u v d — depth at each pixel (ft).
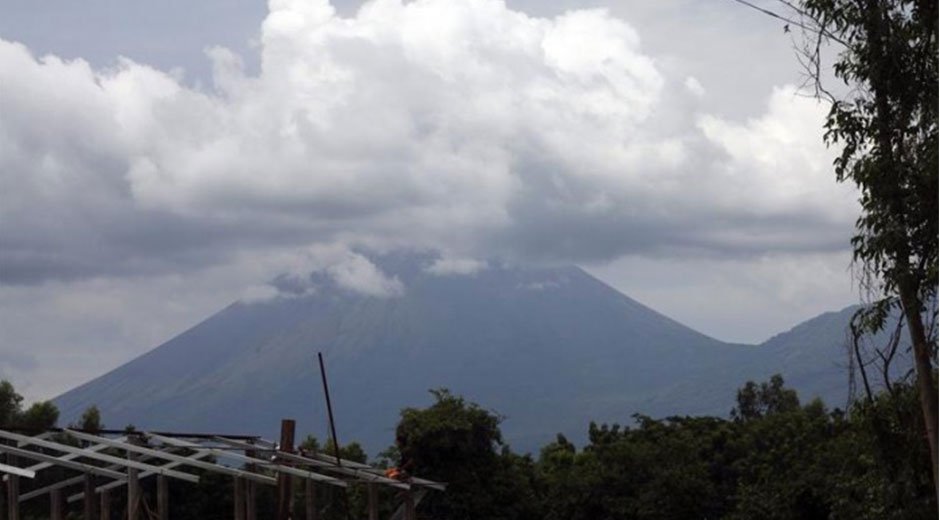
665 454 198.08
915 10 75.97
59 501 103.96
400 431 166.91
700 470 194.39
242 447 104.37
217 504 159.33
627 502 193.16
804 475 156.35
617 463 197.98
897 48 75.20
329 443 182.70
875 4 75.77
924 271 74.79
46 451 102.06
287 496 100.01
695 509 191.11
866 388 82.48
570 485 197.77
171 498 158.71
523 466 212.84
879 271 76.43
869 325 77.46
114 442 97.09
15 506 94.68
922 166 74.28
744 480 193.06
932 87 75.51
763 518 160.35
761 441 215.10
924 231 74.69
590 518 196.75
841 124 76.64
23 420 178.81
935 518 83.66
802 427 196.13
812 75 77.15
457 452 180.86
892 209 75.25
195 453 103.35
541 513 194.70
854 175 76.18
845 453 131.34
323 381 99.14
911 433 83.66
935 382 77.56
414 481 103.55
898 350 81.82
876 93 76.38
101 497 101.04
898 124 75.97
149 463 102.12
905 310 76.07
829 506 147.95
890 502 85.56
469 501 179.11
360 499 160.45
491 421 184.24
